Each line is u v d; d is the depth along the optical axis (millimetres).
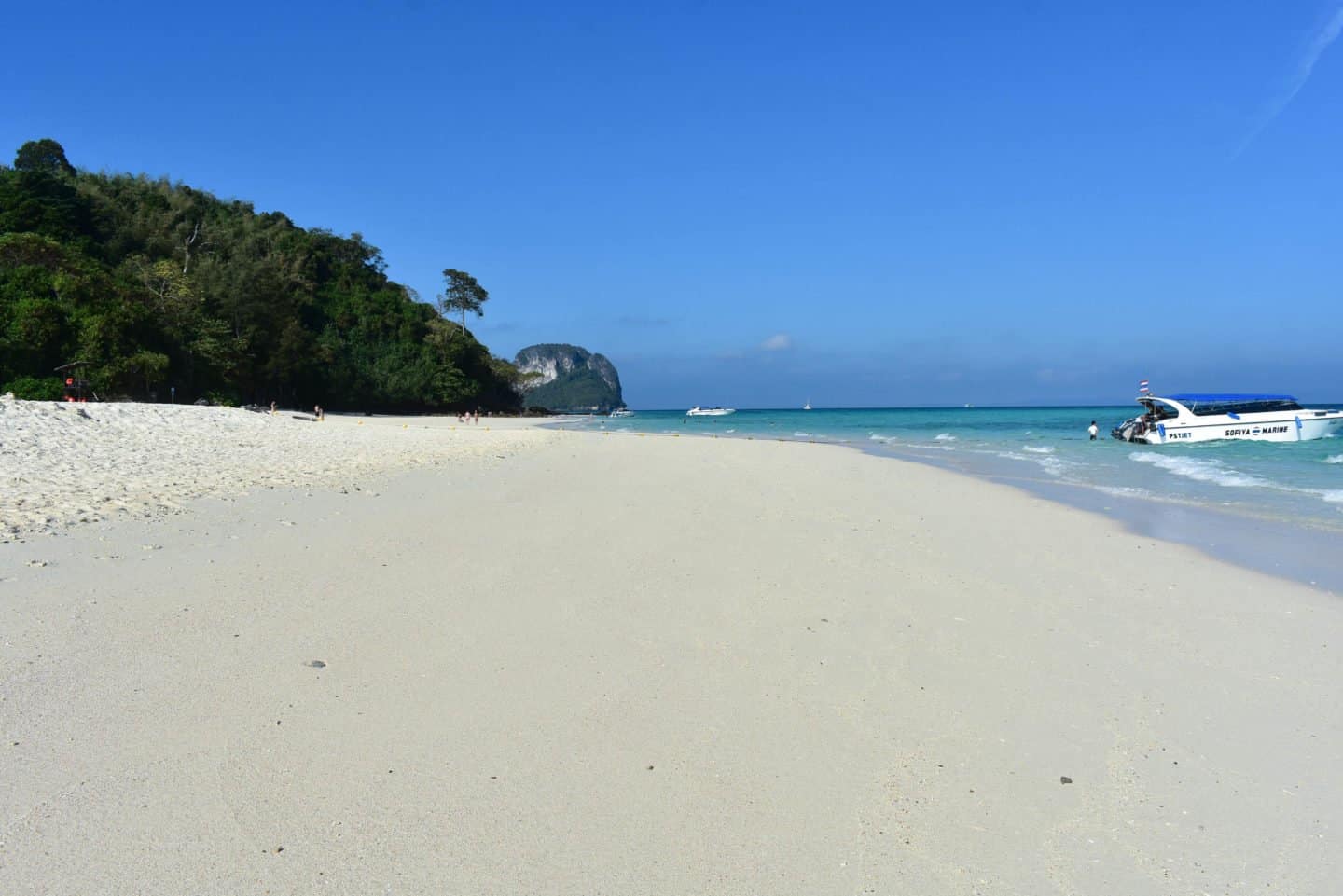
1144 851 3596
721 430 62594
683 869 3373
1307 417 33688
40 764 3971
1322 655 6121
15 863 3211
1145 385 36781
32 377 39031
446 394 89062
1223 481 18359
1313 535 11195
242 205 100625
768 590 7711
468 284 107688
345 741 4359
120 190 81688
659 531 10531
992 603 7457
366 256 105500
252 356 64500
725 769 4227
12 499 10398
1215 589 8078
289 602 6727
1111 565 9156
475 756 4266
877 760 4375
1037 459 26344
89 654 5367
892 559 9234
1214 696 5297
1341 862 3520
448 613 6641
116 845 3365
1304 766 4359
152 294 54000
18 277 42250
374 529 9945
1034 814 3877
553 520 11117
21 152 83438
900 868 3428
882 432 55906
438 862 3348
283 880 3184
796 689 5312
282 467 16562
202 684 4992
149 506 10617
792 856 3488
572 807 3812
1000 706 5113
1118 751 4535
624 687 5254
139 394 44469
